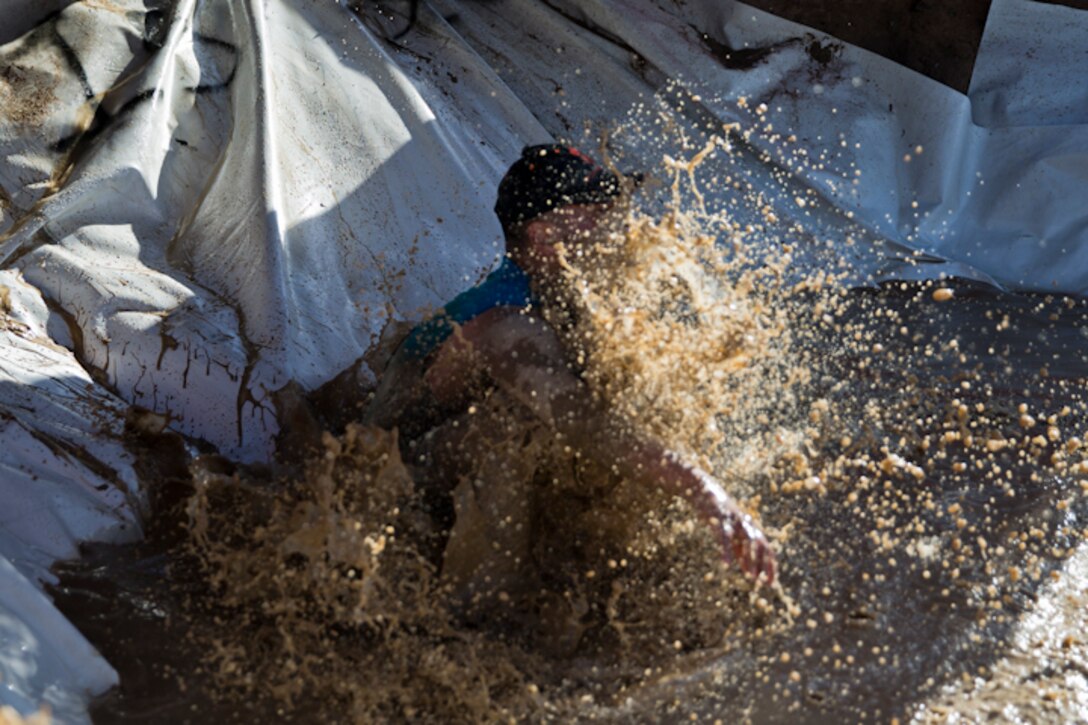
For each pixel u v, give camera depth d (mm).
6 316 4023
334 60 5266
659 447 2791
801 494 3494
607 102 5895
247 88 4926
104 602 2988
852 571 3150
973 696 2676
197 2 5246
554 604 2938
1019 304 5309
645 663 2807
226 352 4070
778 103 5938
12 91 4781
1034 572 3156
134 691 2703
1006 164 5922
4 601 2650
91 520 3238
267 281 4328
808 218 5672
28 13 4969
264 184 4582
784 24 6039
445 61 5738
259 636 2879
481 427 3018
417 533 2988
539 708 2646
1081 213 5734
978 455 3820
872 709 2643
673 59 5965
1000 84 6129
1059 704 2641
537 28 6137
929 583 3107
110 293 4172
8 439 3414
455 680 2697
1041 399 4266
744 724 2607
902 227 5816
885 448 3809
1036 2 6000
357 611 2807
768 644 2867
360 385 3914
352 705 2656
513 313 3006
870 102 5977
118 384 3977
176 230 4684
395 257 4793
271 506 3221
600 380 2885
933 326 4969
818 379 4297
